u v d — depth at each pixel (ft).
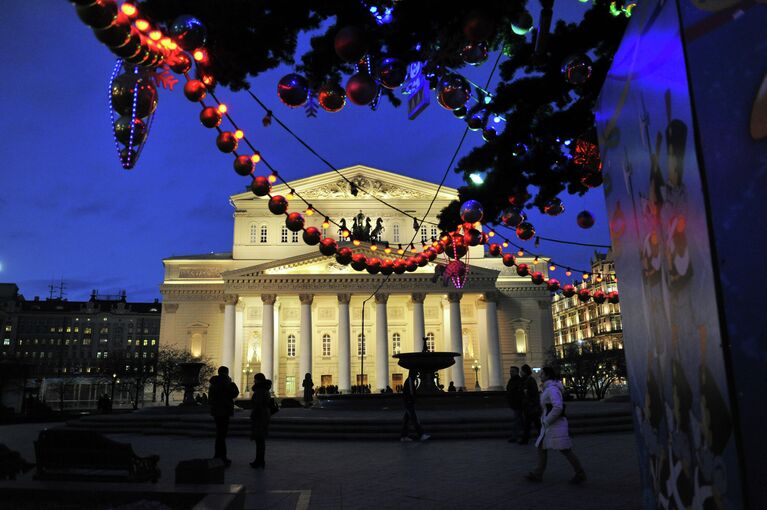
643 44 10.20
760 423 6.87
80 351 433.48
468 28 19.06
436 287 192.65
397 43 20.75
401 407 74.38
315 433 55.06
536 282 51.01
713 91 7.56
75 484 19.42
